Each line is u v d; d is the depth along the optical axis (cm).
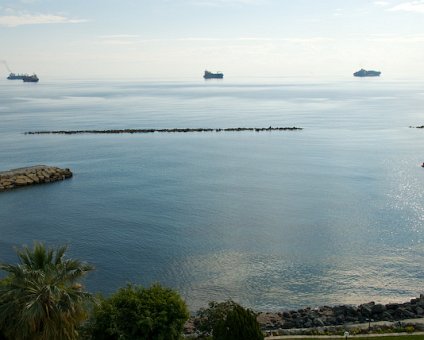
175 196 10306
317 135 19750
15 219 8862
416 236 7806
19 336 2984
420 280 6297
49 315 3044
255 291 5981
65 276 3225
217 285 6128
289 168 13238
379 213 9038
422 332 4622
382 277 6366
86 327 3619
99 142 18088
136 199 10106
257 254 7069
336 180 11769
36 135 19975
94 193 10706
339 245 7425
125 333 3647
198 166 13575
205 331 4369
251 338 3588
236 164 13850
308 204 9650
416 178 11981
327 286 6119
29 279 3083
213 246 7375
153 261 6844
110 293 5897
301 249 7262
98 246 7400
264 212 9106
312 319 5109
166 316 3759
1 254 7144
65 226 8394
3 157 15338
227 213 9044
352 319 5112
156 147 16888
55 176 12088
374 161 14188
